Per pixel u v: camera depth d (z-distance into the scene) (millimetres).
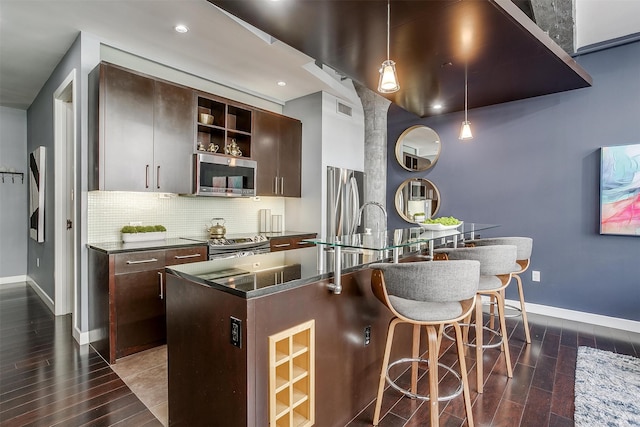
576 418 1879
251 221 4312
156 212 3393
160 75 3363
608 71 3373
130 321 2609
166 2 2393
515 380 2295
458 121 4363
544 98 3734
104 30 2785
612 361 2566
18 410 1939
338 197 4516
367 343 2018
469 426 1752
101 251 2615
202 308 1535
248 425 1325
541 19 2875
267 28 2365
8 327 3225
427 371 2441
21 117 5047
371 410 1964
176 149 3145
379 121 4676
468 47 2604
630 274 3271
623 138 3299
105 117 2678
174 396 1718
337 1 2053
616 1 2703
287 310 1483
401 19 2232
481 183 4180
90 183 2811
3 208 4910
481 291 2215
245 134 3812
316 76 3836
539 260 3777
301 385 1581
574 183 3568
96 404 2004
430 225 2855
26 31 2789
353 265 1897
